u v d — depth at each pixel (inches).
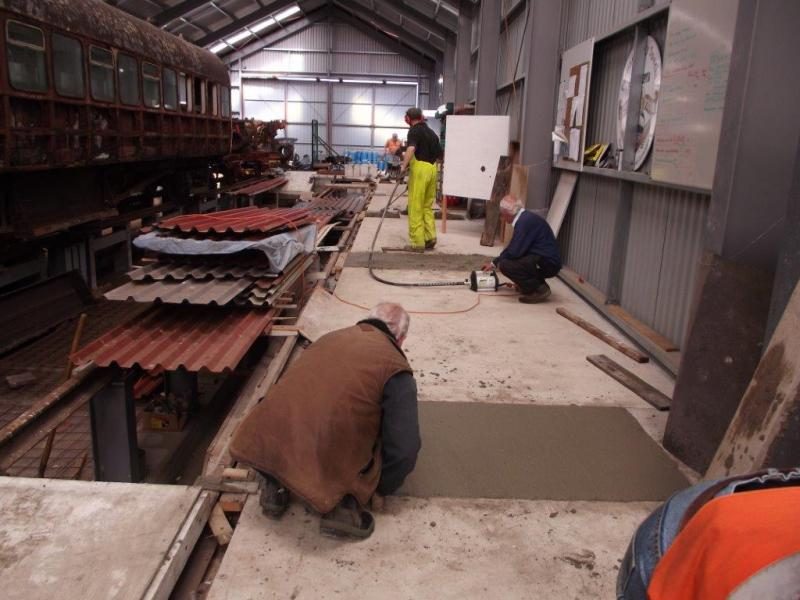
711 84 140.6
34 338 245.9
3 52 200.5
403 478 96.1
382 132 1176.2
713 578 31.1
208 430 195.5
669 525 39.4
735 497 34.2
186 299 154.2
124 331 154.1
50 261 279.9
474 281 238.8
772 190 101.3
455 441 121.1
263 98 1162.6
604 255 234.2
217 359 137.8
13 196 228.4
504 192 334.0
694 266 162.4
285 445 89.0
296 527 93.1
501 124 358.0
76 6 247.9
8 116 203.8
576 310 219.5
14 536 85.3
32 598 74.7
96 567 80.0
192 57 390.6
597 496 104.0
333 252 301.0
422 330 191.5
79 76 249.1
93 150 263.7
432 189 315.0
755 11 97.7
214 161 514.6
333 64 1149.1
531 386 150.3
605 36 224.2
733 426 93.8
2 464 104.3
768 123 99.4
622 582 40.7
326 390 90.6
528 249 221.9
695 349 112.9
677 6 159.0
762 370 91.0
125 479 154.9
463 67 679.7
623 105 205.8
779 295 92.7
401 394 93.3
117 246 355.6
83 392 133.0
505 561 87.7
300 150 1182.3
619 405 140.6
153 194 402.9
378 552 88.6
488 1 462.0
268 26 1057.5
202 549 92.2
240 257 179.2
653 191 190.5
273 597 79.5
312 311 193.9
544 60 290.4
